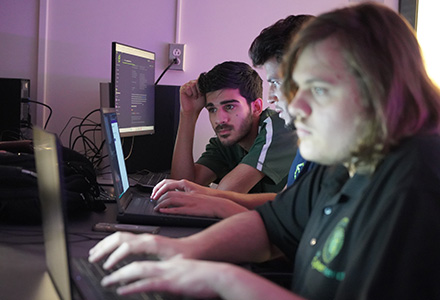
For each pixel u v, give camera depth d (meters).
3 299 0.85
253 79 2.14
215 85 2.10
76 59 2.89
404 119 0.78
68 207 1.48
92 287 0.89
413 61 0.80
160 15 2.91
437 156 0.75
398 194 0.72
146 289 0.75
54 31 2.87
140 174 2.43
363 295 0.69
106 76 2.91
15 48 2.86
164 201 1.48
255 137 2.18
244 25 2.93
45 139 0.90
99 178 2.24
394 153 0.78
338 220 0.89
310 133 0.81
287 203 1.16
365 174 0.86
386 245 0.69
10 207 1.34
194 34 2.92
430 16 2.82
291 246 1.14
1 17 2.83
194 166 2.31
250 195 1.69
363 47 0.77
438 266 0.67
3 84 2.41
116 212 1.58
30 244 1.18
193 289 0.75
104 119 1.48
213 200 1.50
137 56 2.39
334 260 0.84
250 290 0.73
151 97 2.56
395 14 0.83
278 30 1.61
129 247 0.94
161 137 2.62
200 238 1.06
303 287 0.91
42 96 2.88
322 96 0.79
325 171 1.11
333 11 0.84
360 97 0.77
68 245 0.77
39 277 0.97
